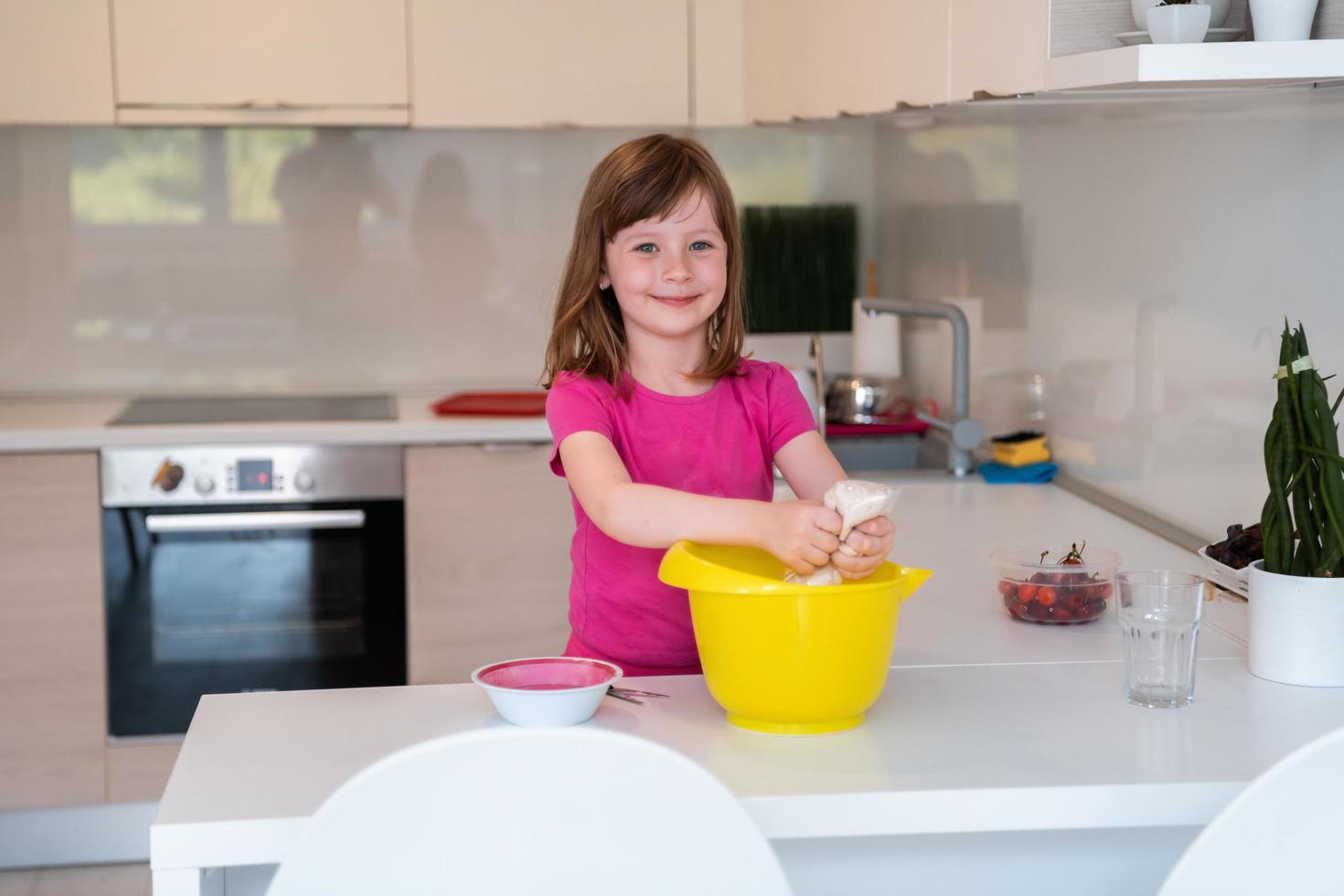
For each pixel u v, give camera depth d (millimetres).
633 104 3309
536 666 1317
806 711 1202
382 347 3715
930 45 1926
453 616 3105
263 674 3047
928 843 1215
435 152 3672
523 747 904
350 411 3312
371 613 3078
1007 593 1671
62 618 2959
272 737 1217
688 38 3309
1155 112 2158
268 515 2982
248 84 3189
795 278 3766
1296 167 1750
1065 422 2633
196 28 3156
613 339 1625
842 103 2445
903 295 3629
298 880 908
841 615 1173
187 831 1034
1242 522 1930
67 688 2979
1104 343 2416
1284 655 1376
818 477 1637
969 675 1420
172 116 3174
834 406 3326
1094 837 1222
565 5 3266
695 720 1266
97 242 3582
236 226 3631
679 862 923
